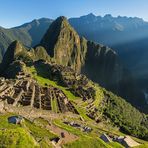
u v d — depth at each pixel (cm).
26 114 11300
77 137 9119
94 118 18475
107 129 16625
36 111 12912
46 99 16625
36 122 9612
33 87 19000
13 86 17362
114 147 9431
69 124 12469
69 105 18312
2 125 7631
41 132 8644
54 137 8481
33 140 6575
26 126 8556
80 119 16000
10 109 10850
